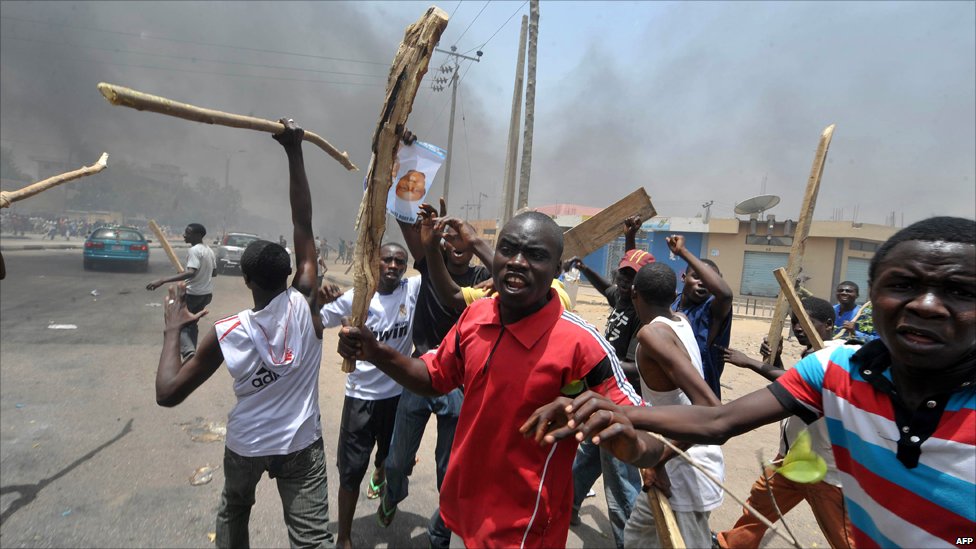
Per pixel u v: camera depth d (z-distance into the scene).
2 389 4.86
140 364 5.94
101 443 3.86
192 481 3.35
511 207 13.46
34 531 2.75
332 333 8.77
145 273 15.77
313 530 2.13
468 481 1.55
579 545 2.94
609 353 1.48
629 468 2.67
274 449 2.08
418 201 2.55
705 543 2.03
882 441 1.06
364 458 2.75
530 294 1.45
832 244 19.34
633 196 3.71
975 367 0.96
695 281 2.81
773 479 2.36
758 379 6.93
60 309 9.02
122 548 2.64
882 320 1.00
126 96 1.21
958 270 0.90
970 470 0.95
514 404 1.46
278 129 1.98
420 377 1.73
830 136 2.52
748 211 14.88
